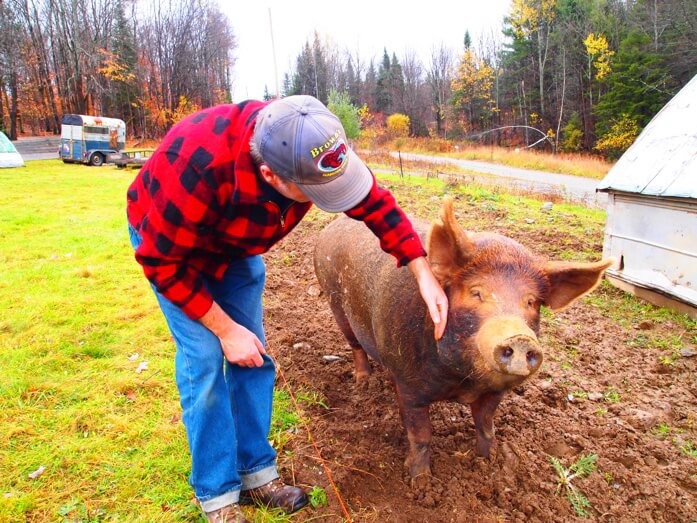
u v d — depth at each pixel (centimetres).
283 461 331
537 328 254
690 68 3675
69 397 400
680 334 513
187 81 6253
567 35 5241
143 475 318
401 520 289
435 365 279
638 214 591
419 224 365
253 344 256
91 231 965
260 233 236
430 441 323
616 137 3762
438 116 7088
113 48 5641
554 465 328
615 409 393
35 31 5681
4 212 1151
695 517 297
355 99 8044
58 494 303
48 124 6022
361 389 423
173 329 256
